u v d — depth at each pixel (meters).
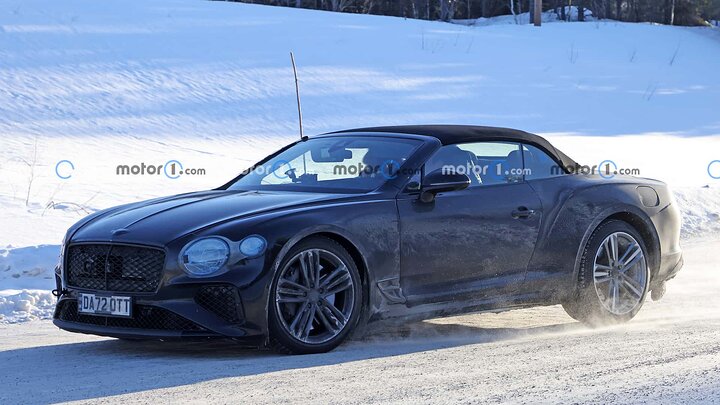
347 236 6.50
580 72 43.78
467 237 7.05
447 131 7.50
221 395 5.18
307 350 6.37
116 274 6.36
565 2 95.88
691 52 53.19
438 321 8.05
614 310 7.75
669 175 21.39
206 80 32.97
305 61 37.62
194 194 7.43
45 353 6.75
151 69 33.16
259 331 6.16
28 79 29.73
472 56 43.53
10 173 17.92
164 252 6.18
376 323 6.74
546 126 32.44
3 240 11.83
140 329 6.25
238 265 6.13
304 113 30.67
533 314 8.47
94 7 39.53
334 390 5.25
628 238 7.87
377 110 32.31
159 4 42.81
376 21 48.59
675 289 9.77
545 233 7.45
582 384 5.27
